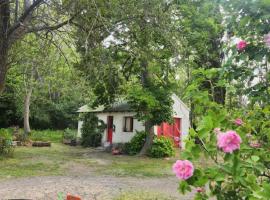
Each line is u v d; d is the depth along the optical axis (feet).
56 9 34.40
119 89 66.33
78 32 35.68
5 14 34.83
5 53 35.29
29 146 88.02
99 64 37.65
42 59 36.60
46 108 124.16
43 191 33.63
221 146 8.46
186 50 40.24
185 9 46.93
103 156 70.44
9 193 32.35
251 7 12.09
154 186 37.91
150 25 36.27
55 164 55.77
